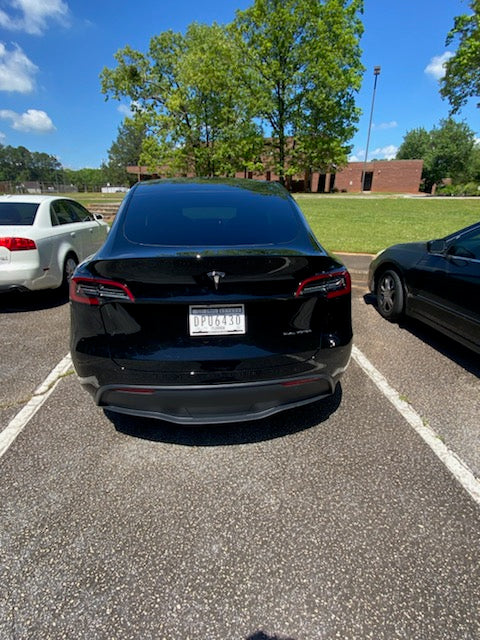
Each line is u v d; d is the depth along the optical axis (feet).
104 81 95.61
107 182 324.80
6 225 15.26
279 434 7.73
